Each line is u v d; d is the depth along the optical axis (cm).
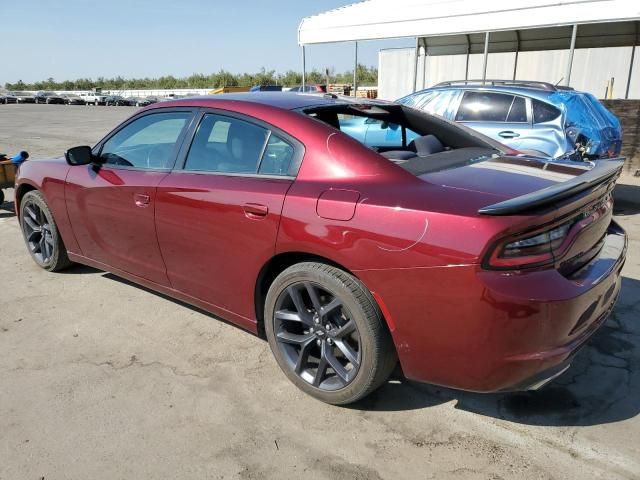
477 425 253
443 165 274
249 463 230
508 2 1190
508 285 204
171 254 325
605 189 254
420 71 2075
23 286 424
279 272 288
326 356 263
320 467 228
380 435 247
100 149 382
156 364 309
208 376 297
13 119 2681
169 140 332
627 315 363
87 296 404
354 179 249
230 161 297
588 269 242
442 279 213
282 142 277
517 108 685
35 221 447
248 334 344
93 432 250
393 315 230
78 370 303
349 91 3038
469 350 217
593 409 264
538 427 251
